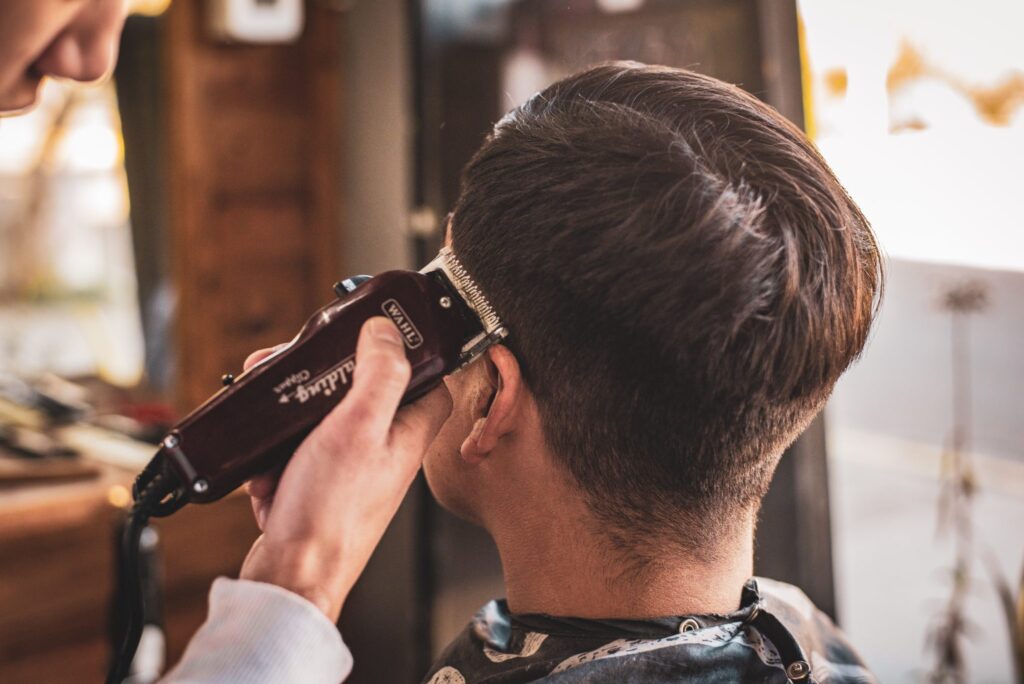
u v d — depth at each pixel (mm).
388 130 1993
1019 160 1384
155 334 2135
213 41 2064
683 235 545
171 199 2094
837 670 756
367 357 554
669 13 1583
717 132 576
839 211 583
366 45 2018
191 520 1846
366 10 2002
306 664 500
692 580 623
